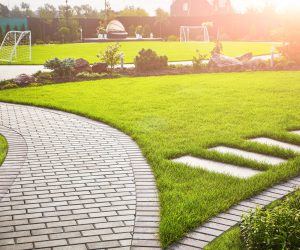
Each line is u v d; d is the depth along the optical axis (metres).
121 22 50.50
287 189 5.58
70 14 45.44
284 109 10.35
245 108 10.48
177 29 50.16
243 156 6.90
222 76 16.97
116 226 4.50
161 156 6.77
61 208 4.93
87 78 16.41
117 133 8.35
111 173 6.13
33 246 4.07
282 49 21.42
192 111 10.15
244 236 4.08
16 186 5.59
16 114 9.94
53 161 6.64
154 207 4.98
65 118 9.60
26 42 38.62
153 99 11.78
